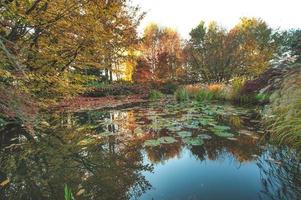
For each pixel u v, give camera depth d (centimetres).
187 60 2327
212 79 2112
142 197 227
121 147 395
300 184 238
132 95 1543
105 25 722
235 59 1994
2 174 294
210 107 822
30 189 253
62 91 675
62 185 260
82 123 607
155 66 2344
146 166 309
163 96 1477
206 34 2189
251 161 307
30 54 573
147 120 626
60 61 639
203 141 409
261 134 437
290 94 386
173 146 392
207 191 236
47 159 343
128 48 915
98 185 257
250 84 951
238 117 624
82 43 644
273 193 223
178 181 261
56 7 557
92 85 1515
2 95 391
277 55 701
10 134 480
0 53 407
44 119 654
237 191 232
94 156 353
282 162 297
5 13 454
